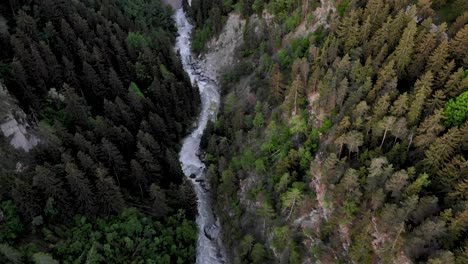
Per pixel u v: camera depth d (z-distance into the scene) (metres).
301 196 71.75
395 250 57.03
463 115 60.44
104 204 79.19
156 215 85.31
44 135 86.06
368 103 70.12
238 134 94.88
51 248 71.88
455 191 55.94
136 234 79.81
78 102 92.19
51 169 76.00
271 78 94.44
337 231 66.44
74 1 116.94
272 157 84.00
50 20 108.69
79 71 105.06
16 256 65.50
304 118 80.56
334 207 67.81
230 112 107.69
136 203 87.12
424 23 75.12
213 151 100.56
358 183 63.12
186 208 87.81
